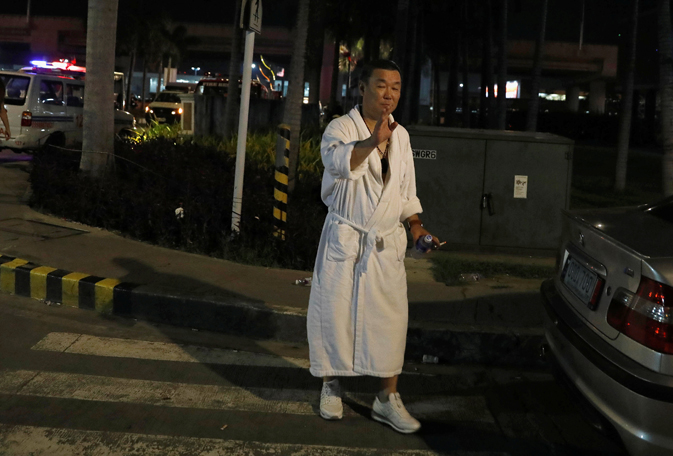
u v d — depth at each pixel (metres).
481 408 3.99
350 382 4.29
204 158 10.63
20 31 62.69
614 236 3.18
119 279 5.58
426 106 56.41
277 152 7.00
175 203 7.61
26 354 4.46
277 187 6.99
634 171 20.23
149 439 3.41
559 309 3.55
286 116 10.48
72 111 13.43
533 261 7.00
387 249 3.39
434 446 3.48
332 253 3.42
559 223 7.20
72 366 4.30
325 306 3.45
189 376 4.25
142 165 9.37
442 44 28.25
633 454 2.82
